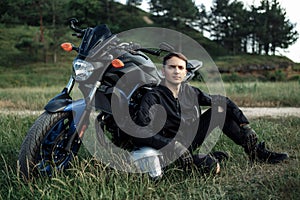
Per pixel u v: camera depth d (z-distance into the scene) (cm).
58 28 6200
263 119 790
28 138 403
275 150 536
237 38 7400
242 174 438
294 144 558
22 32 6750
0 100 1374
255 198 380
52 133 418
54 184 395
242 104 1205
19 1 7000
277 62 5997
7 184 408
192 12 6500
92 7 6438
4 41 6431
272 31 7550
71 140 413
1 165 468
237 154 498
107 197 367
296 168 433
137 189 388
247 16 7500
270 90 1411
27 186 399
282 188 392
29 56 6012
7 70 5428
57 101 412
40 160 412
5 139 554
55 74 5212
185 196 391
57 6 6384
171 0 6366
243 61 6369
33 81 4744
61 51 6244
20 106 1162
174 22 6431
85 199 368
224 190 399
